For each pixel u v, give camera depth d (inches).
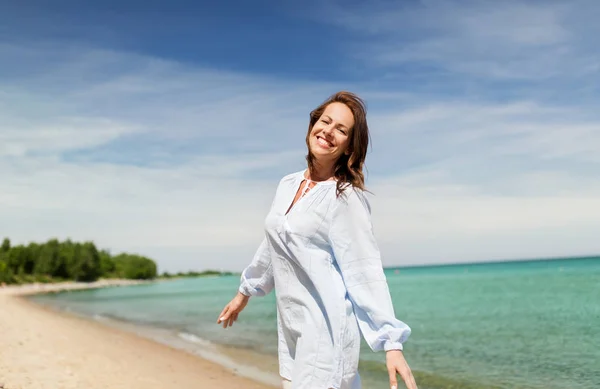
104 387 284.7
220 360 392.5
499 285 1688.0
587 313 710.5
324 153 93.2
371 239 90.4
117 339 529.7
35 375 306.0
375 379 305.7
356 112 94.3
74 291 3230.8
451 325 640.4
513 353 422.0
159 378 319.3
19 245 4611.2
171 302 1448.1
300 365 88.7
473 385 303.9
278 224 93.5
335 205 90.6
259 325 665.0
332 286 89.7
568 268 3617.1
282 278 94.1
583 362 370.9
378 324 87.4
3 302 1384.1
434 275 3705.7
